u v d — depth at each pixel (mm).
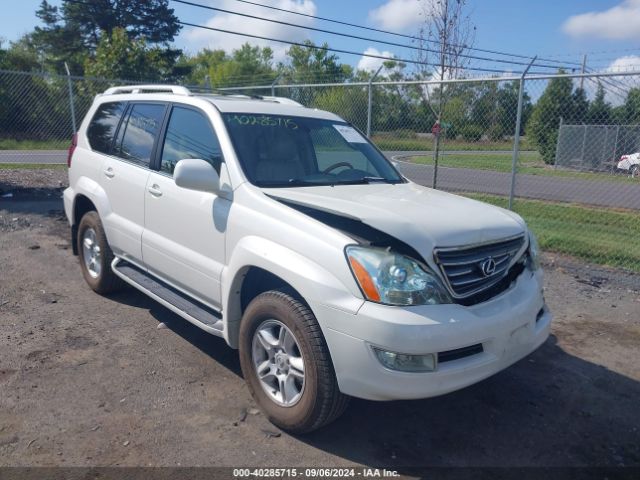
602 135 17453
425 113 11266
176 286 4457
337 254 3068
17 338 4602
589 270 7398
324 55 50281
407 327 2883
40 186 11766
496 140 11000
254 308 3482
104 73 25672
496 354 3230
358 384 2979
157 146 4684
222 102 4383
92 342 4605
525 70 8125
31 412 3533
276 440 3385
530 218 11398
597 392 4168
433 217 3352
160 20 43406
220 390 3934
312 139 4504
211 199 3947
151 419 3531
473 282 3279
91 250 5711
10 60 38094
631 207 13492
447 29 11445
